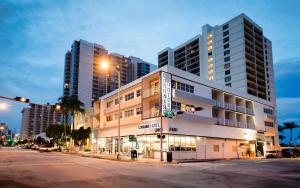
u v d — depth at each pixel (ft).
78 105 228.22
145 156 130.52
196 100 135.74
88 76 504.43
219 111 158.20
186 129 128.67
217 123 149.48
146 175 53.93
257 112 187.52
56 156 126.11
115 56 568.41
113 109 167.32
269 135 205.05
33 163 80.12
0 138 525.34
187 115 127.95
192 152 131.75
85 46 513.04
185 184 43.11
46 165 73.51
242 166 83.25
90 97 498.69
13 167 67.41
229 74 346.13
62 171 58.49
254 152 179.01
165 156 119.14
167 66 127.34
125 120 151.12
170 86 124.26
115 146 165.99
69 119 352.90
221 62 358.64
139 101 142.20
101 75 526.98
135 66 603.67
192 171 64.80
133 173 56.80
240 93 174.40
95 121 201.26
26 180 45.03
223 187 40.86
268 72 388.78
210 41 384.88
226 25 362.12
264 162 105.70
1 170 60.49
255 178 52.47
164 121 121.19
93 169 63.36
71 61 521.24
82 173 54.95
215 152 146.41
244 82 328.49
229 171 66.13
